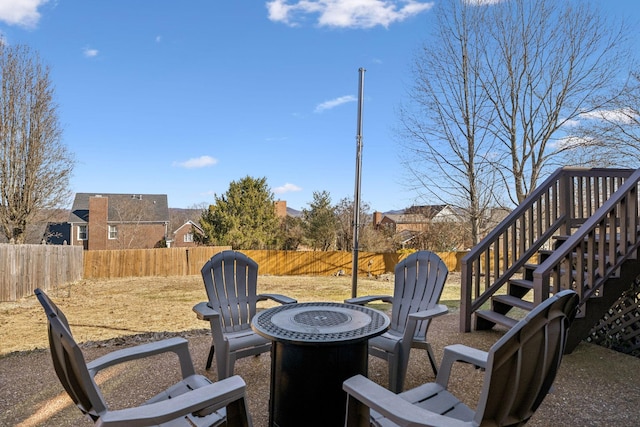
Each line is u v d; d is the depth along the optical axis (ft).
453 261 51.72
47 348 13.98
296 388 6.98
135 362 11.50
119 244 77.87
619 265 11.35
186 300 27.96
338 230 64.23
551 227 15.12
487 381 4.38
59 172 49.85
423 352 12.21
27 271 30.07
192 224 91.45
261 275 50.70
